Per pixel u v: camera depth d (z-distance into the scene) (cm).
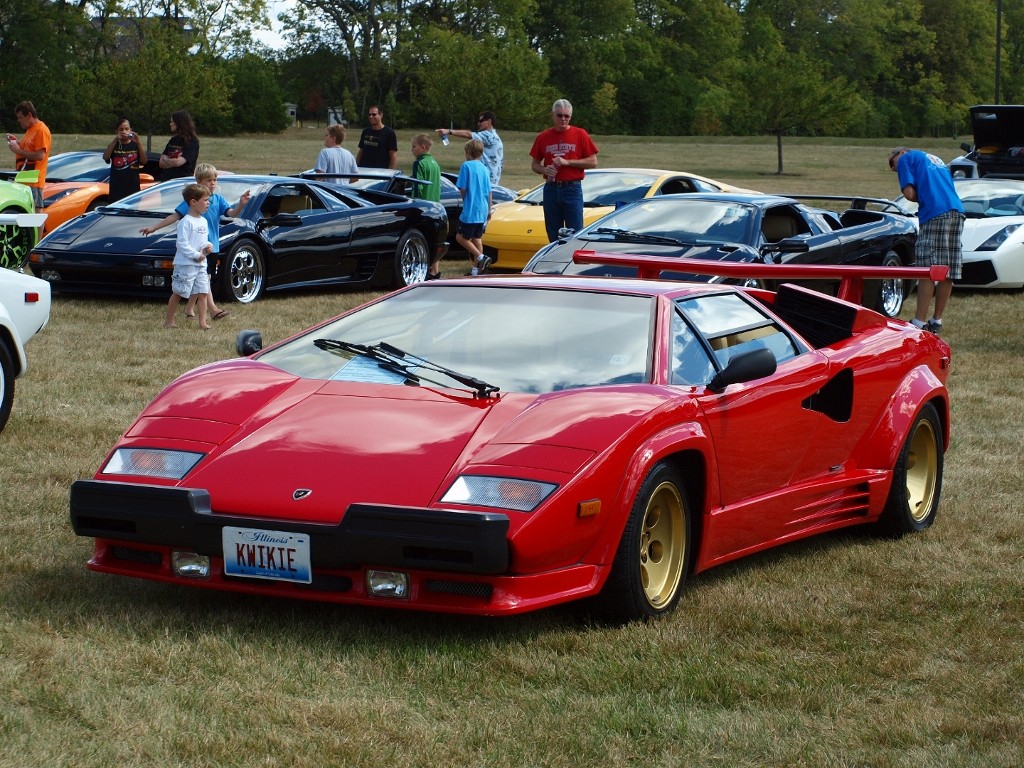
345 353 477
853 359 542
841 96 5106
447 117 6681
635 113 10200
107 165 1784
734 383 455
